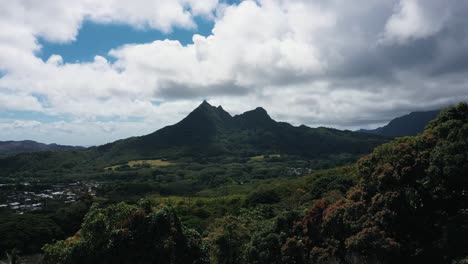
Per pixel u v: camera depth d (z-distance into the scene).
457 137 31.08
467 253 25.80
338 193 52.59
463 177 29.12
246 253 37.34
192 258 31.09
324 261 31.20
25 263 54.94
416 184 31.41
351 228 31.36
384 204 30.73
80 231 31.14
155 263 28.61
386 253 28.14
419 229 29.95
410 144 34.06
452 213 30.28
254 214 60.31
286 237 35.53
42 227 66.25
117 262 28.17
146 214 30.86
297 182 84.06
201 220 71.94
